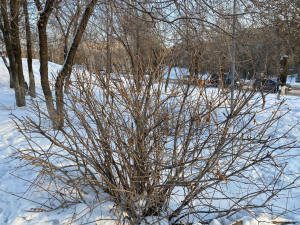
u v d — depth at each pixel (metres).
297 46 7.89
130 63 3.07
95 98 3.05
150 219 3.10
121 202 3.13
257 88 2.71
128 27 4.55
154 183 2.96
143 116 2.94
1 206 3.59
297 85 23.20
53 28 8.15
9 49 11.52
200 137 3.15
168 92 3.02
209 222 3.15
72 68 3.09
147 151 3.07
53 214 3.09
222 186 4.00
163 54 2.96
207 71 2.94
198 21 4.66
